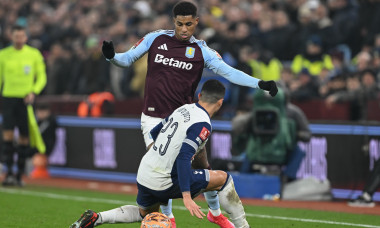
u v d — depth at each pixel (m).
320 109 42.84
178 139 21.55
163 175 21.69
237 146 39.66
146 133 23.98
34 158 50.03
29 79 42.50
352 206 35.25
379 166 35.19
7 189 42.22
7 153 43.31
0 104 51.69
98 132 47.44
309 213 32.38
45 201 36.69
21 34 41.91
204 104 21.88
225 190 22.45
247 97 46.50
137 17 60.09
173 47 23.78
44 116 49.62
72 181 47.44
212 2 57.34
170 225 21.20
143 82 51.56
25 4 78.38
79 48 58.03
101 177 47.25
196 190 21.97
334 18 49.56
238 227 22.95
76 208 34.00
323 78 45.12
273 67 46.75
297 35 49.75
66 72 58.06
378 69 42.16
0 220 29.86
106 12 65.44
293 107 37.88
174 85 23.75
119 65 23.22
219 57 23.89
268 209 33.81
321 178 38.22
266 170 38.78
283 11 52.56
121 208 22.88
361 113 41.31
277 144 37.50
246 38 49.59
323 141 38.22
